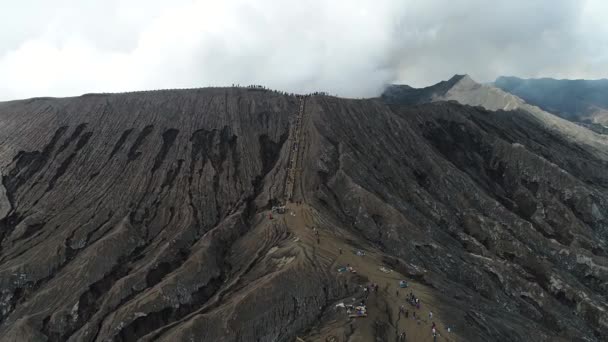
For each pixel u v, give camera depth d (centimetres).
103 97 15925
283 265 8138
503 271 10938
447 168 15525
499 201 15650
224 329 6894
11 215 11244
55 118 14575
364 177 12988
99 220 10975
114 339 7575
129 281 8769
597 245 13025
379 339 6300
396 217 11038
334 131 15112
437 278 9100
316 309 7206
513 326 8081
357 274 7906
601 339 9688
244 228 10662
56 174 12544
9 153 13100
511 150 17238
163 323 7900
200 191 12144
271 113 16088
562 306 10169
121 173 12638
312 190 11906
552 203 14912
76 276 9000
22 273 9238
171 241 10056
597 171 18712
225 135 14625
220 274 9069
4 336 7925
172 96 16200
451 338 6381
